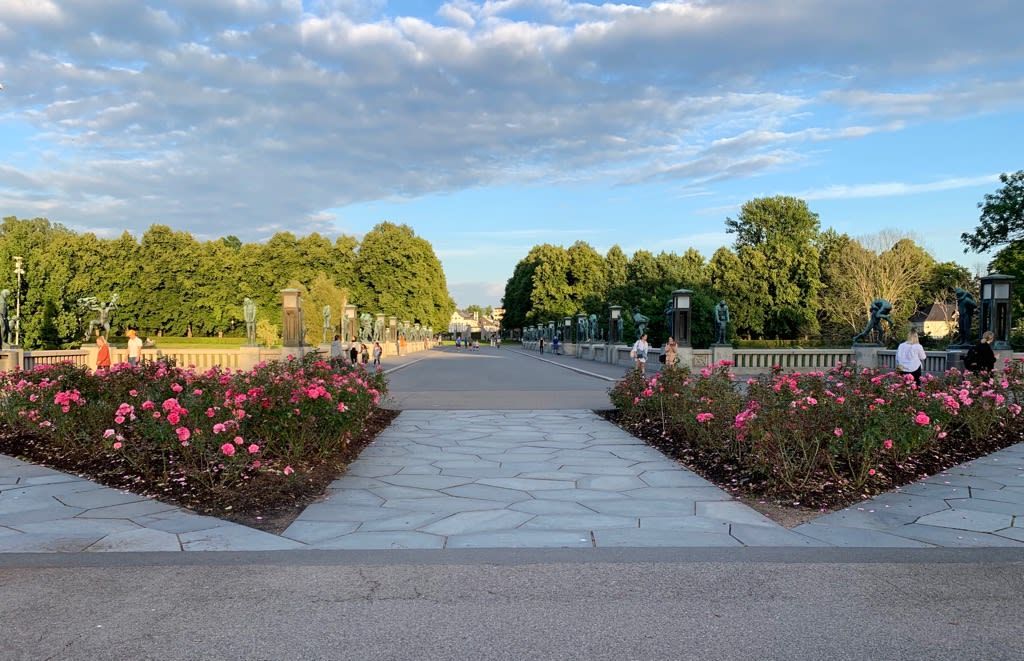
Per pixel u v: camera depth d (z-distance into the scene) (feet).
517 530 19.62
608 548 17.90
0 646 12.19
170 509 21.56
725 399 33.47
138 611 13.73
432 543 18.37
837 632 12.77
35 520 20.39
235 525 19.95
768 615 13.51
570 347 182.09
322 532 19.35
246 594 14.62
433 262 279.49
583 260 274.16
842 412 24.61
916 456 28.40
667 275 222.07
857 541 18.53
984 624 13.17
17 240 175.32
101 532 19.20
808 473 23.97
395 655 11.82
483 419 44.60
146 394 31.27
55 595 14.57
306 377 34.19
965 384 35.35
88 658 11.75
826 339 186.09
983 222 114.21
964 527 19.89
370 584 15.20
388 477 26.78
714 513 21.45
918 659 11.76
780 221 245.04
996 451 31.99
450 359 154.92
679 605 13.99
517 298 307.99
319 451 28.45
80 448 29.35
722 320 81.35
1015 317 111.24
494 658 11.70
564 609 13.79
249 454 24.07
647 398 39.63
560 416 46.16
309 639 12.44
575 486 25.29
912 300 174.29
